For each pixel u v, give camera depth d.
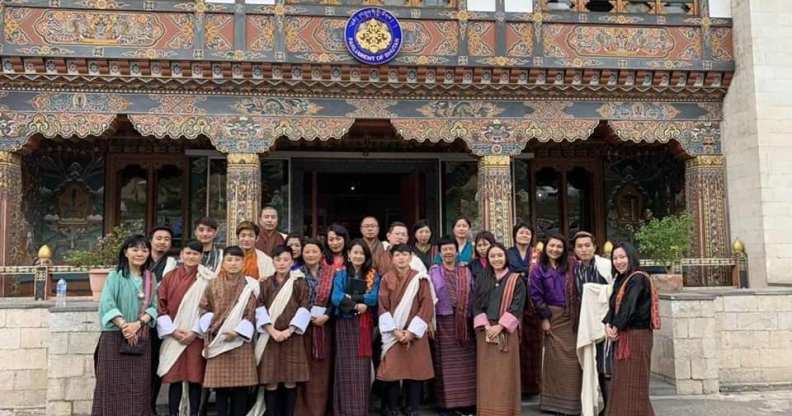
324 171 13.77
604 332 6.42
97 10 10.35
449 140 11.10
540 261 6.98
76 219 12.80
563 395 6.73
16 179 10.46
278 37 10.62
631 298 6.12
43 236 12.56
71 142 12.90
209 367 5.95
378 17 10.62
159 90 10.57
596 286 6.58
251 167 10.70
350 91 10.91
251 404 6.59
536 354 7.50
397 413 6.68
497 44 11.07
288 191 13.46
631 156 14.36
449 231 13.85
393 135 13.23
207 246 6.67
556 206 14.26
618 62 11.23
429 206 13.89
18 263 10.60
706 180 11.56
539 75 11.09
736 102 11.34
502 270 6.62
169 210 13.20
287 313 6.20
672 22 11.48
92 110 10.41
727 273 11.18
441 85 10.96
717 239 11.44
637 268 6.26
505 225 11.05
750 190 10.95
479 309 6.54
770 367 9.07
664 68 11.27
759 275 10.71
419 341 6.47
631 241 14.15
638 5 11.77
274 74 10.60
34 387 7.68
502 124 11.23
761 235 10.68
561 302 6.82
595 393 6.55
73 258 9.83
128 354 5.90
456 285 6.87
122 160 13.12
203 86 10.59
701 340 8.16
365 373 6.50
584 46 11.26
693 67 11.34
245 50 10.55
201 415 6.68
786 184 10.76
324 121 10.89
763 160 10.76
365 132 12.98
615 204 14.25
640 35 11.40
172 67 10.38
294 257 6.73
